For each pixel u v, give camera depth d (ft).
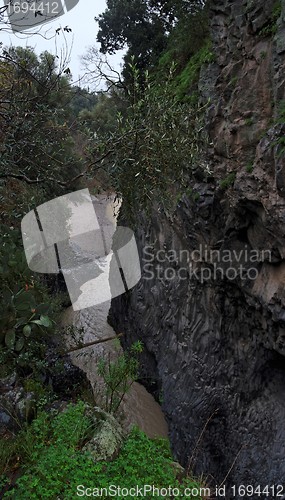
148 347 33.76
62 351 22.43
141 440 15.98
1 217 21.18
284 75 18.51
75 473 13.07
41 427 14.98
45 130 13.71
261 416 21.38
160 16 48.06
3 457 13.56
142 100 10.18
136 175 10.20
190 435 25.66
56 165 13.96
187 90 29.01
